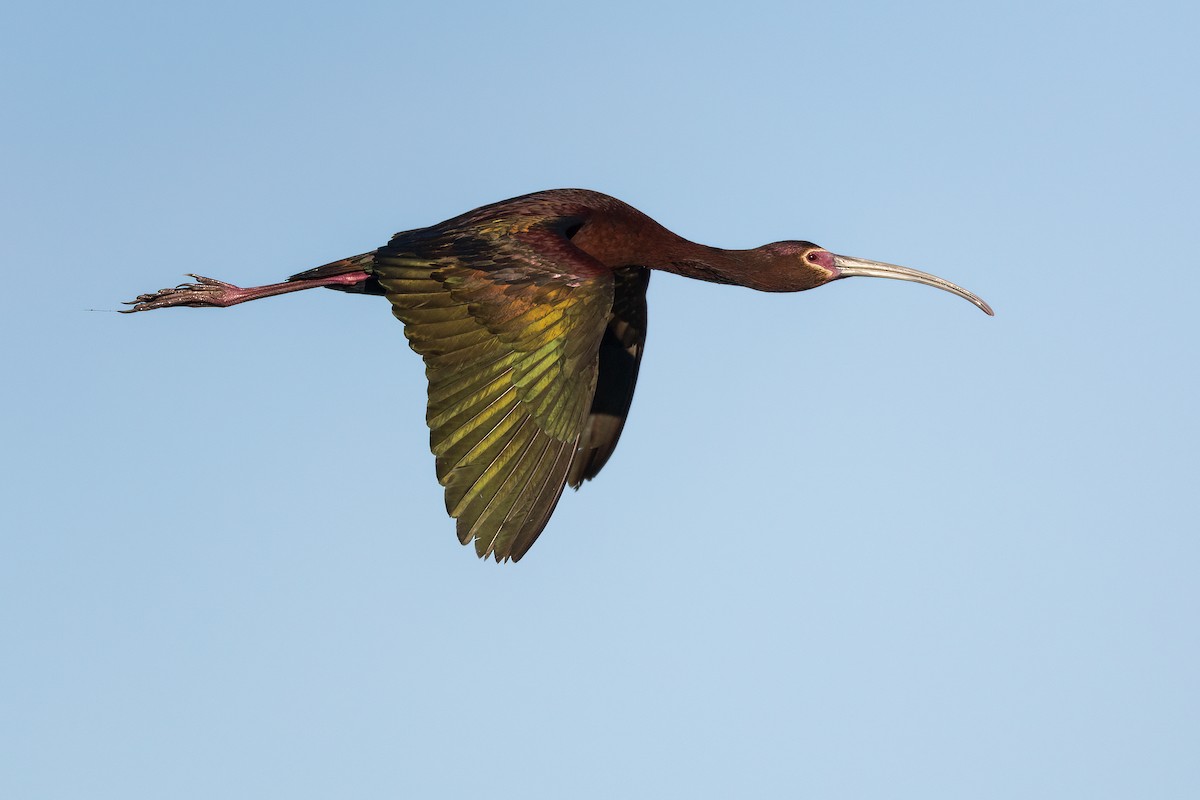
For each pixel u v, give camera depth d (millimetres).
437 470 13383
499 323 13805
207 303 17125
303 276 17125
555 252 14281
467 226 15031
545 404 13617
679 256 17938
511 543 13195
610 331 18188
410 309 14047
